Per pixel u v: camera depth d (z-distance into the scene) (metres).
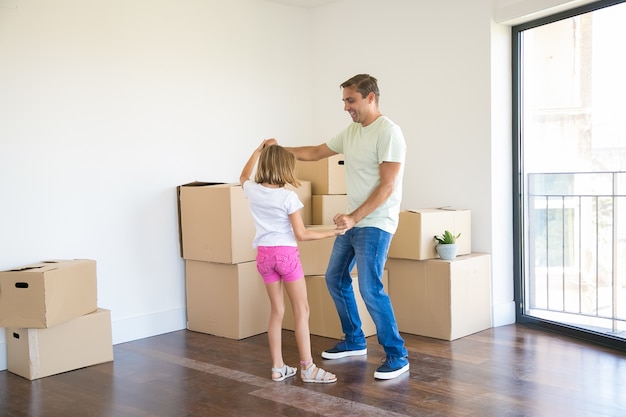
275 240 3.04
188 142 4.35
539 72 4.22
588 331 3.77
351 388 3.01
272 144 3.30
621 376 3.11
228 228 3.94
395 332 3.18
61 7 3.69
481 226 4.19
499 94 4.15
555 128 4.18
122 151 3.99
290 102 5.05
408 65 4.55
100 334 3.52
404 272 4.05
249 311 4.05
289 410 2.75
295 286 3.08
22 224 3.56
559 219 4.25
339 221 3.02
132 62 4.03
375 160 3.16
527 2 3.86
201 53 4.41
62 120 3.71
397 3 4.59
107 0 3.90
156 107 4.16
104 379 3.25
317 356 3.57
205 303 4.18
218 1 4.51
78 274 3.40
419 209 4.27
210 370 3.37
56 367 3.34
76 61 3.77
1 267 3.47
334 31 5.02
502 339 3.85
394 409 2.72
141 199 4.10
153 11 4.13
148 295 4.15
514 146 4.22
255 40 4.77
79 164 3.79
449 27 4.29
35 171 3.60
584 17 3.92
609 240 4.02
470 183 4.24
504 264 4.24
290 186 4.31
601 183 3.99
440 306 3.86
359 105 3.18
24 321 3.20
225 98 4.57
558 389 2.93
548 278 4.34
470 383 3.04
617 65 3.77
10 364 3.42
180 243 4.29
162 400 2.92
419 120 4.51
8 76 3.49
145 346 3.89
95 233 3.88
